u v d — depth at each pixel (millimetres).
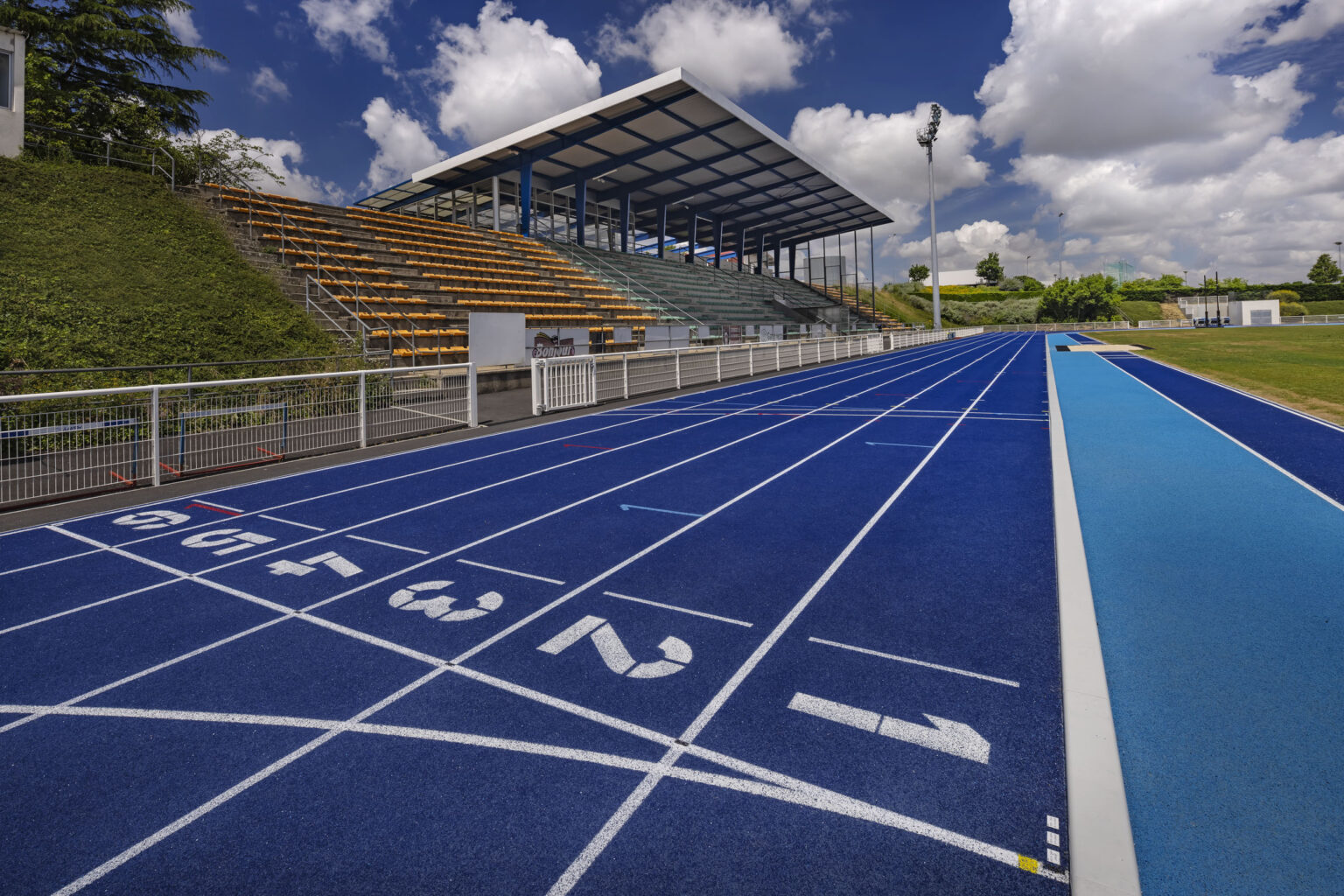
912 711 3283
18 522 6676
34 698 3492
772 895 2225
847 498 7473
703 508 7094
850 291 90062
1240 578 4887
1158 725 3107
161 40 24312
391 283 22594
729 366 24250
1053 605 4512
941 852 2400
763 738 3086
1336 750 2895
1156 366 25047
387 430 11789
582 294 32094
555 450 10586
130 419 8469
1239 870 2260
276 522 6645
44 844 2494
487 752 3023
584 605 4617
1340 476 7902
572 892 2252
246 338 15094
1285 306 97312
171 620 4414
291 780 2842
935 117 57344
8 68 17719
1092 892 2182
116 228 16906
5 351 11430
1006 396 17484
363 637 4160
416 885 2285
